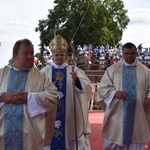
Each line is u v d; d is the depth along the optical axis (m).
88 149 7.30
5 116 4.57
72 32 44.34
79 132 7.11
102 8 46.25
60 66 7.14
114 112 6.48
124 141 6.38
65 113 7.00
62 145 6.96
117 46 49.56
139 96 6.38
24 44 4.61
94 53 31.27
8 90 4.66
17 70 4.73
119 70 6.56
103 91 6.55
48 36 46.09
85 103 7.20
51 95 4.64
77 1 45.22
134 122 6.38
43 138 4.64
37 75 4.74
